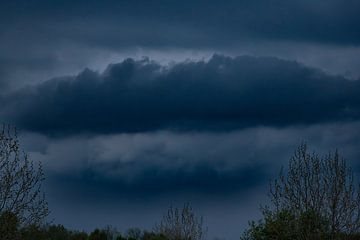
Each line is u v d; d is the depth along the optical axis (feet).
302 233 121.49
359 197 121.19
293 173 124.06
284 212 124.67
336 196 120.57
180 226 196.95
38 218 101.55
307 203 121.90
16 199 99.66
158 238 194.80
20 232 100.17
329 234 120.16
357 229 119.96
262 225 132.77
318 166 122.83
